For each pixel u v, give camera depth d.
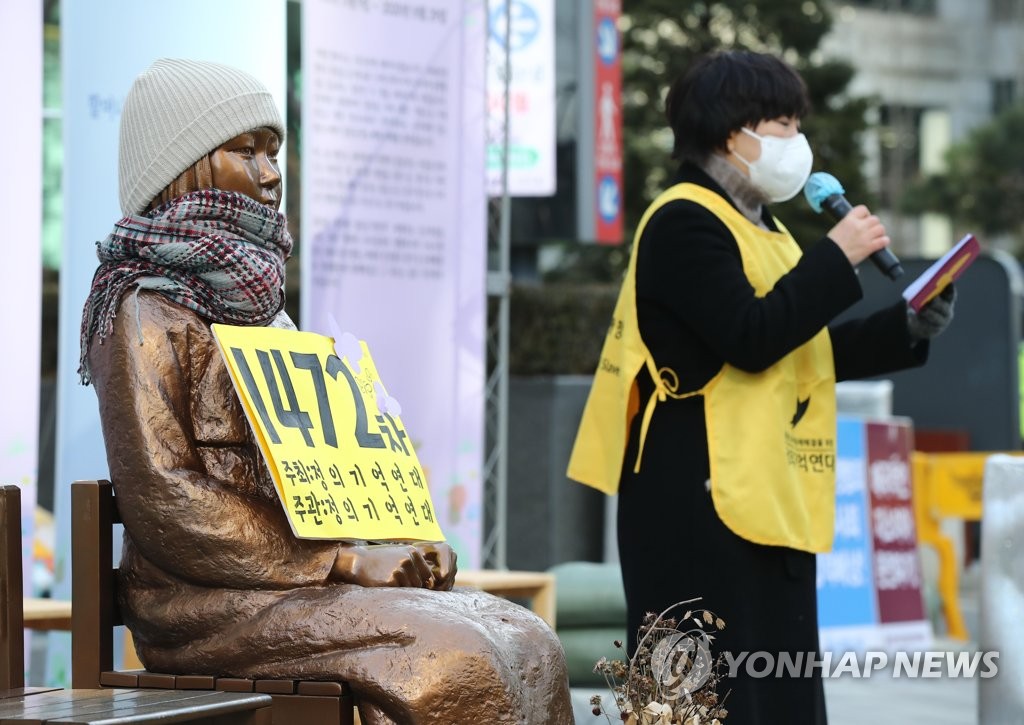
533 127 14.23
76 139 7.42
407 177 8.72
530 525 13.54
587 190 15.88
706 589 5.52
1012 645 6.65
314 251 8.30
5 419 7.44
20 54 7.41
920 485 15.05
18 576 4.60
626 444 5.79
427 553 4.52
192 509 4.21
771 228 6.13
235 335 4.39
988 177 51.59
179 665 4.30
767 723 5.51
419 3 8.72
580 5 15.84
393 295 8.68
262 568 4.23
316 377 4.56
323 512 4.31
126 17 7.41
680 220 5.65
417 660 3.98
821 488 5.85
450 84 8.88
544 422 13.50
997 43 67.12
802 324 5.48
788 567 5.61
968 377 20.36
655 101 30.09
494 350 10.89
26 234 7.45
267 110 4.67
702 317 5.52
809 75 31.30
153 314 4.41
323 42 8.30
